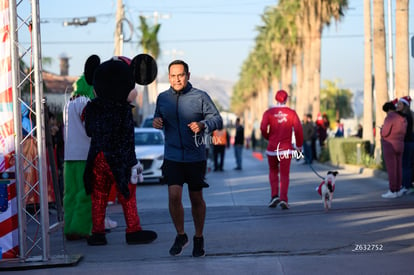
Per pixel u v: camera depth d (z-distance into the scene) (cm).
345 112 10362
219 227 1052
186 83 799
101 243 930
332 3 4741
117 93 882
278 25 6212
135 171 902
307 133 2969
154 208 1369
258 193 1630
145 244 926
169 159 794
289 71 6900
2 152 805
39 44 787
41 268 779
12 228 809
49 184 1149
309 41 5200
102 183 915
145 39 5334
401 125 1431
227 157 4403
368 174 2202
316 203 1359
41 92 794
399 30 2244
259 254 821
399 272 702
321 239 915
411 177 1512
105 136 883
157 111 805
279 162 1292
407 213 1161
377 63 2619
